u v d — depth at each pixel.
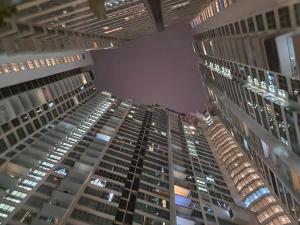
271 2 49.31
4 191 59.78
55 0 34.44
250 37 61.19
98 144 96.31
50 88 108.88
